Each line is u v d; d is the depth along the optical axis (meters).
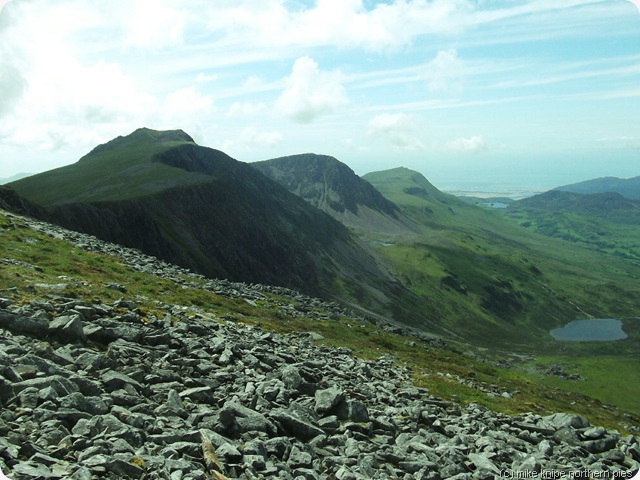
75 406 14.81
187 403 18.19
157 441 14.23
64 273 38.16
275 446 16.11
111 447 12.89
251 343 31.25
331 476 15.17
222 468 13.44
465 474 17.52
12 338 19.19
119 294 34.50
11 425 13.00
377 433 21.08
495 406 36.19
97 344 21.95
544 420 29.08
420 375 41.75
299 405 20.25
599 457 23.69
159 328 27.77
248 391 20.91
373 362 41.97
